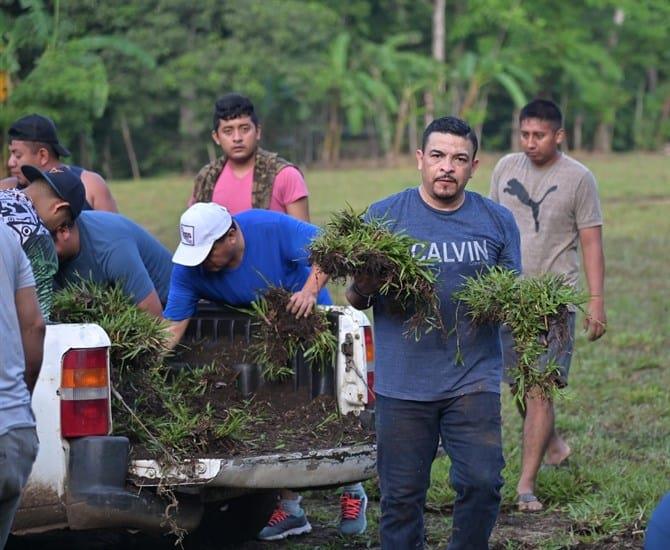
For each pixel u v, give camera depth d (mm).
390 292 7238
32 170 8461
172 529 7793
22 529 7391
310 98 58844
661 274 24125
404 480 7355
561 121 10320
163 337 8453
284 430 8594
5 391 6180
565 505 10031
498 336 7469
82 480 7410
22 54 37156
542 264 10398
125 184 51562
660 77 79250
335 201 41156
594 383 14688
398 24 70750
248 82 55844
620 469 10797
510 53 67625
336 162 65125
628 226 32688
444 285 7285
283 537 9391
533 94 71625
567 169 10359
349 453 8250
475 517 7277
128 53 49969
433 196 7355
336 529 9695
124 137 59906
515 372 7285
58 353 7395
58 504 7391
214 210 8984
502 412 13391
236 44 56406
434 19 69625
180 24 55750
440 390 7277
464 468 7219
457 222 7371
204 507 8945
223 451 8070
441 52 69062
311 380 9055
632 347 17016
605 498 9852
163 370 9039
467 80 66375
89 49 47188
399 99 66188
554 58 68438
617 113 75438
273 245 9281
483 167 60625
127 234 9141
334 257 7109
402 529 7422
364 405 8750
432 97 65562
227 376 9055
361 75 62906
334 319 8969
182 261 8891
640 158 67125
